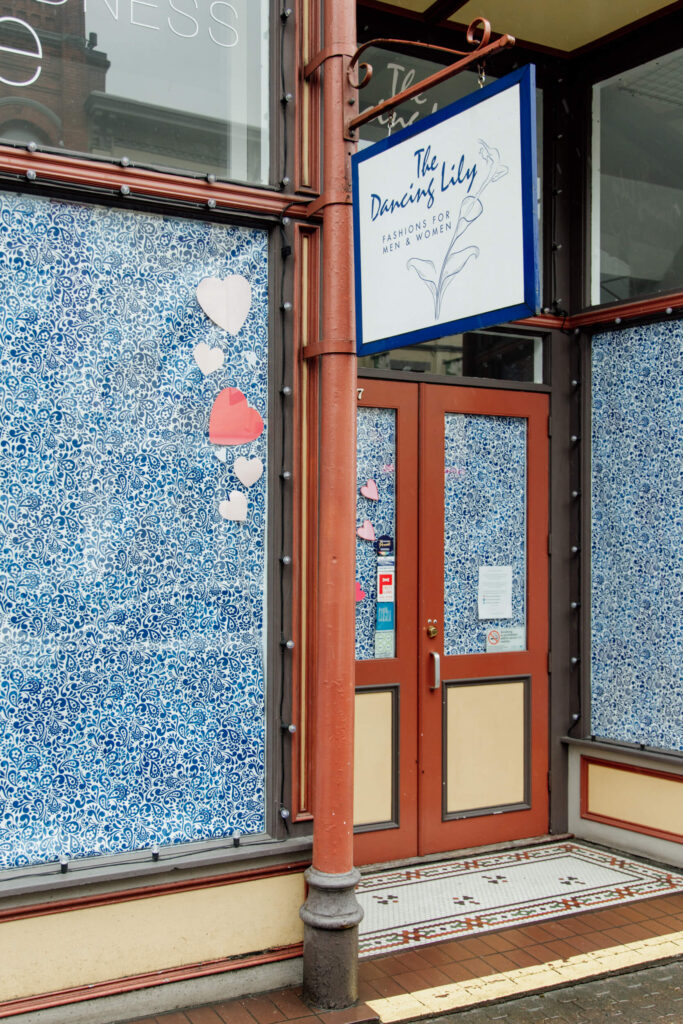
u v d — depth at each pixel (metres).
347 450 3.58
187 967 3.50
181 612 3.57
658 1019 3.54
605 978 3.84
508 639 5.37
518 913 4.39
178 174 3.53
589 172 5.57
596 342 5.53
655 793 5.13
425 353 5.16
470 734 5.21
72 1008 3.29
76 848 3.38
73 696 3.38
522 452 5.45
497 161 2.91
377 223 3.37
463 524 5.25
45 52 3.38
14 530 3.32
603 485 5.48
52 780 3.35
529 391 5.44
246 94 3.73
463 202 3.04
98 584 3.43
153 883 3.43
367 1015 3.45
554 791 5.46
